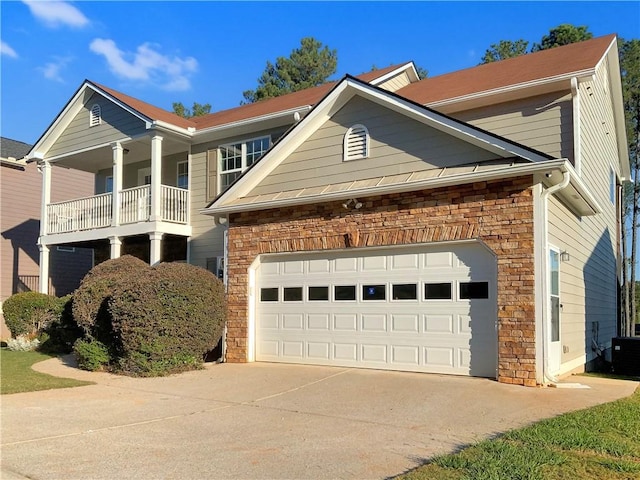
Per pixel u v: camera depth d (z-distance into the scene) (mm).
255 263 12617
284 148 12516
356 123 11734
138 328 10828
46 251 19672
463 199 9906
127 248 19812
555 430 6109
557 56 14531
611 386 9234
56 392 9297
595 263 15312
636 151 33125
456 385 8953
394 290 10727
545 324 8969
